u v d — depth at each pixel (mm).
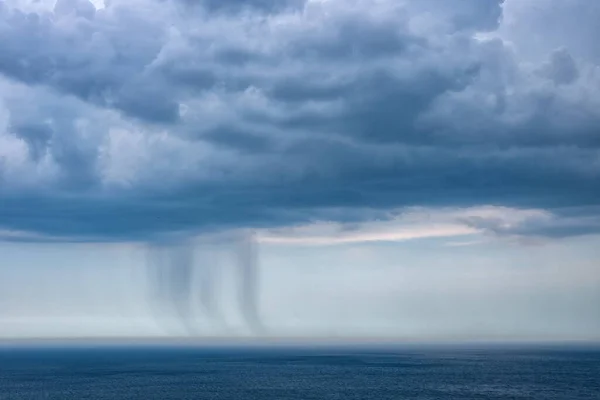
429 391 162250
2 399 155250
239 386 178500
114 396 156750
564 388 166125
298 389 169125
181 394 158875
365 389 168125
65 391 169875
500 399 144875
